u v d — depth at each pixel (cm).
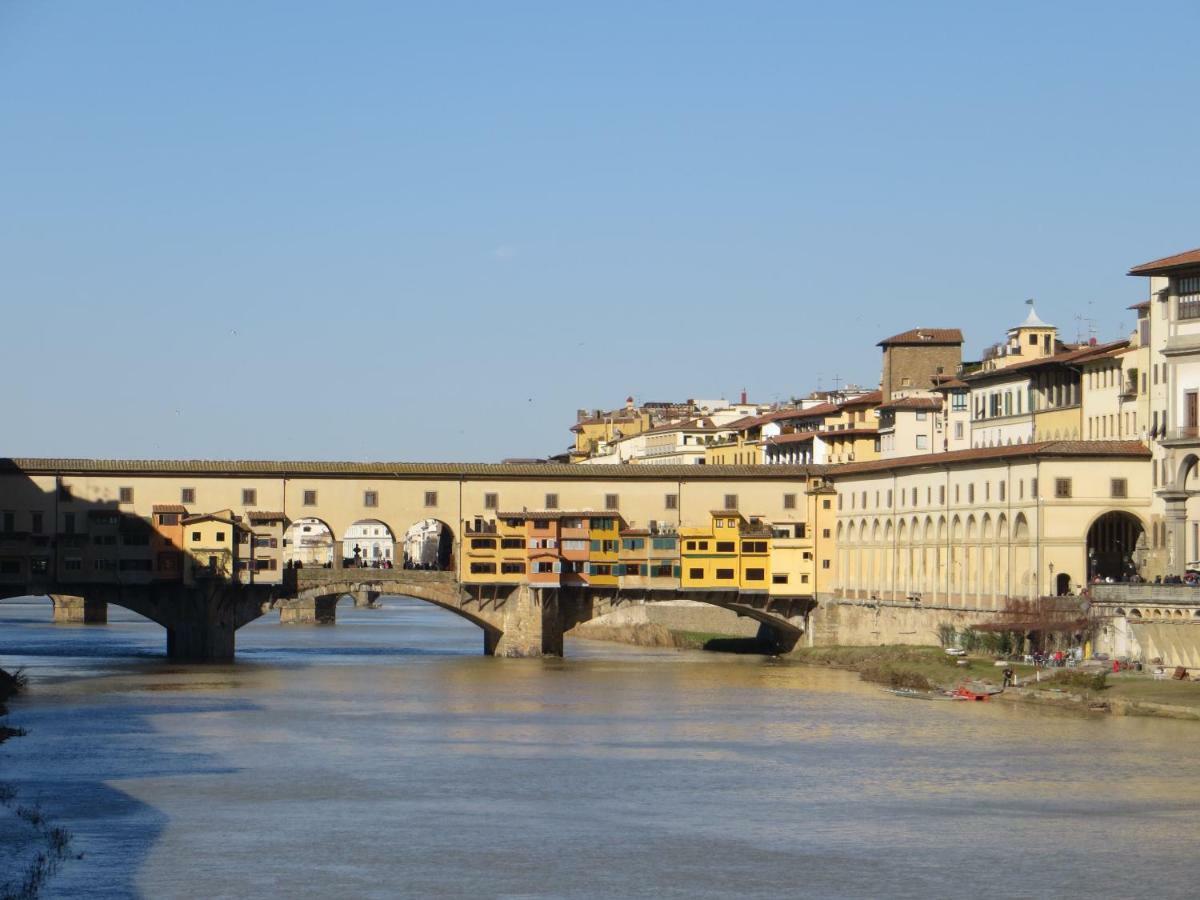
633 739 15038
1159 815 11838
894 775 13212
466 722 16100
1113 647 18050
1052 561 19238
